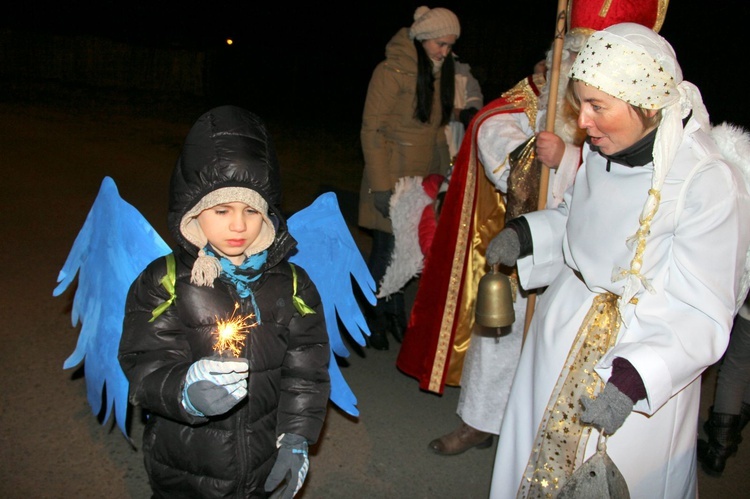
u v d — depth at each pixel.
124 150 10.20
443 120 4.25
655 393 1.96
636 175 2.09
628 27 1.95
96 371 2.34
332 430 3.64
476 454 3.54
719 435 3.49
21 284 4.95
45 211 6.72
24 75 18.58
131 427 3.46
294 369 2.20
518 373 2.52
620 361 2.00
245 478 2.09
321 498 3.13
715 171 1.98
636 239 2.02
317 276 2.60
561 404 2.26
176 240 2.01
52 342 4.20
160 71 18.75
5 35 18.33
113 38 24.83
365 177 4.26
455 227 3.42
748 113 17.77
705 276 1.97
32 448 3.25
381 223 4.25
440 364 3.54
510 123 3.15
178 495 2.10
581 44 2.77
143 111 14.91
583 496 2.14
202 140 1.95
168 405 1.87
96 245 2.31
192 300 2.00
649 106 1.91
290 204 7.71
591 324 2.22
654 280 2.07
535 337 2.44
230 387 1.77
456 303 3.48
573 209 2.30
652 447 2.20
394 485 3.27
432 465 3.43
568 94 2.12
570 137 2.96
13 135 10.49
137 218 2.14
